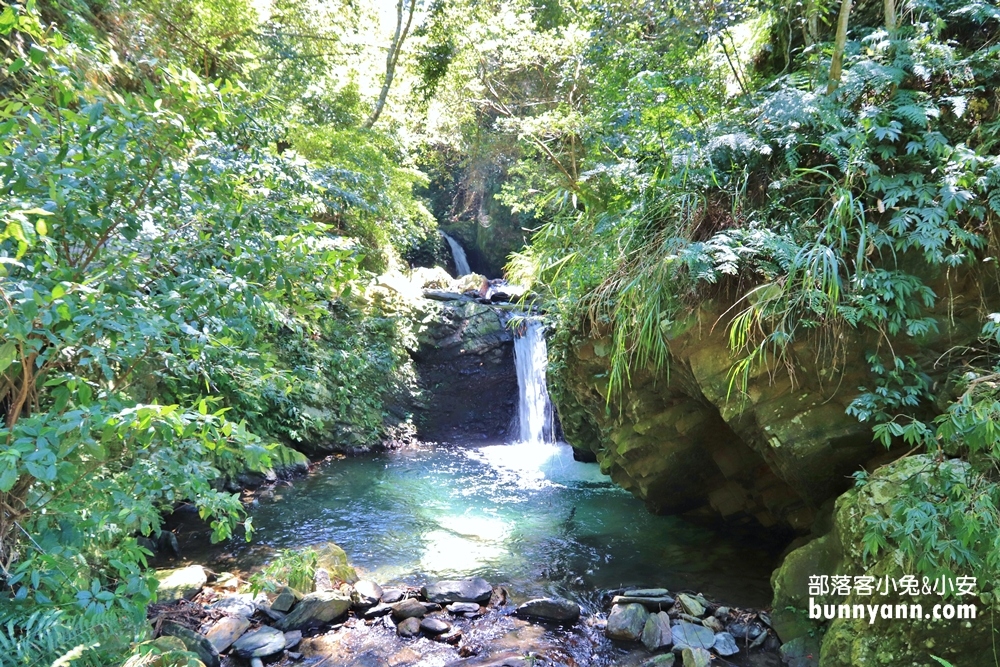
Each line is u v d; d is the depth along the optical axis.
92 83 2.70
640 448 4.84
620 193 4.39
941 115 3.40
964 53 3.47
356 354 7.31
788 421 3.47
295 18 8.04
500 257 16.08
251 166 2.55
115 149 1.89
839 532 2.98
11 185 1.69
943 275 3.14
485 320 9.33
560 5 7.29
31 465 1.49
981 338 3.00
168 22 5.09
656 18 4.79
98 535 2.38
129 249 2.12
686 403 4.44
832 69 3.51
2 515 2.04
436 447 8.60
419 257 14.97
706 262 3.41
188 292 2.02
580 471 7.36
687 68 4.48
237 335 2.48
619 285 4.06
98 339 1.86
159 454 2.33
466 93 9.41
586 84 5.79
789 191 3.66
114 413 1.68
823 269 3.04
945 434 2.46
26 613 1.87
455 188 17.88
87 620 1.92
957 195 2.89
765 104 3.55
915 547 2.49
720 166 3.88
